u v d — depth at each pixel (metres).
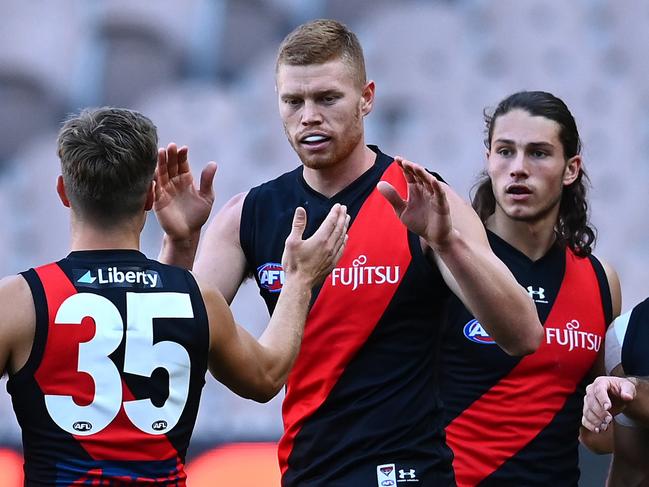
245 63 26.45
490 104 25.88
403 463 12.78
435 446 13.01
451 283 12.50
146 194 10.56
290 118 12.84
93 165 10.20
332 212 11.52
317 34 12.76
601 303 15.39
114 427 9.93
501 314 11.71
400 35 26.11
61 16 26.92
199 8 26.56
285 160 26.11
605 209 25.50
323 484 12.91
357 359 12.96
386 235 13.09
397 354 12.94
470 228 12.52
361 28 26.23
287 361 11.03
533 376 14.72
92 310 10.04
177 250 12.89
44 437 9.87
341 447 12.88
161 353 10.12
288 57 12.76
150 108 26.52
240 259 13.69
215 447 23.97
